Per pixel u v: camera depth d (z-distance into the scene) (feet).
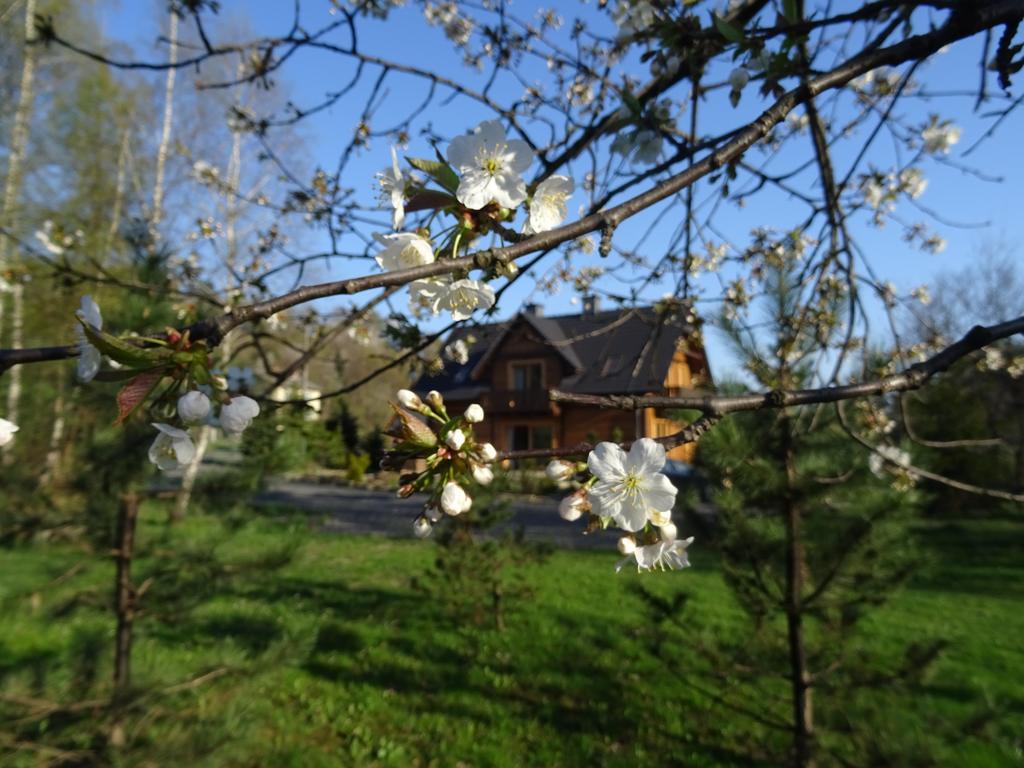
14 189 43.55
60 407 13.26
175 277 13.74
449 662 19.79
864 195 12.88
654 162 6.53
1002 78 5.02
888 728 10.44
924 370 4.68
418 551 35.09
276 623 14.97
